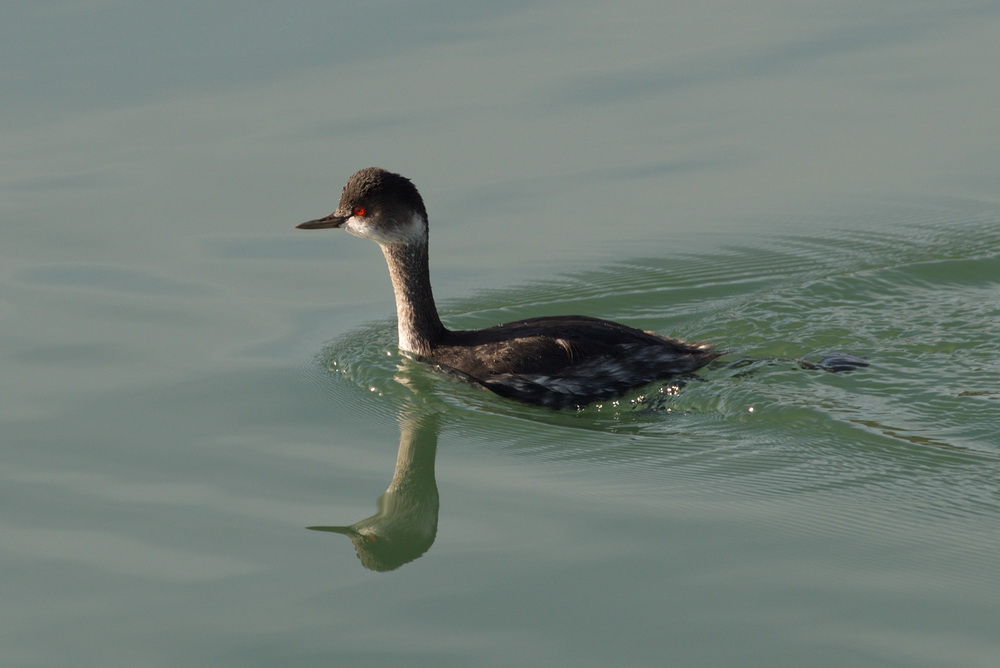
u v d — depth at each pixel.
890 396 14.31
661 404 14.55
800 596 10.38
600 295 18.03
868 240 19.25
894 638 9.77
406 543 11.61
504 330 15.73
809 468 12.82
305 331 17.19
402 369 15.88
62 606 10.62
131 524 12.04
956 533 11.38
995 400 14.05
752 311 17.17
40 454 13.52
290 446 13.85
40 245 19.39
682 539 11.41
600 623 10.09
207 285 18.45
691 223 20.02
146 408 14.75
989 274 17.92
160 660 9.80
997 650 9.58
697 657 9.58
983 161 21.16
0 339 16.58
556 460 13.34
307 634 10.12
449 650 9.80
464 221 20.09
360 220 15.61
